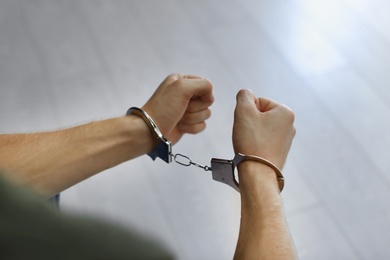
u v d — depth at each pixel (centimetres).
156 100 77
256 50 177
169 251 18
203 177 139
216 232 128
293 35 181
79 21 197
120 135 71
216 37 184
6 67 180
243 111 66
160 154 76
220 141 148
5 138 65
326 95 159
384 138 145
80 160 66
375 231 125
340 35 178
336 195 133
